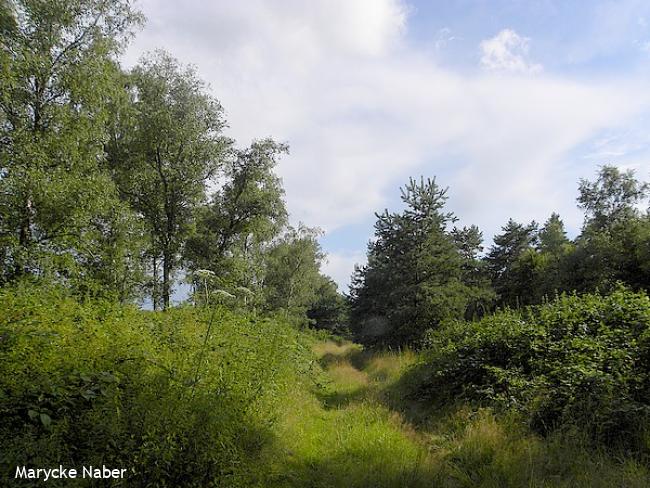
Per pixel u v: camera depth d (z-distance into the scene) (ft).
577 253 81.25
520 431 18.25
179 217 74.95
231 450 12.91
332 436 20.20
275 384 19.74
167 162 73.61
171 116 70.13
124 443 11.34
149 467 11.39
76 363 12.46
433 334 41.83
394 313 53.47
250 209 83.82
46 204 40.73
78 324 14.79
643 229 71.92
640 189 110.93
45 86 44.62
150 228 69.56
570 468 14.96
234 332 18.95
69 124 44.21
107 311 17.42
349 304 85.87
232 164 82.28
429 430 22.24
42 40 43.55
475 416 21.09
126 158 70.54
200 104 73.82
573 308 27.96
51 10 43.91
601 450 15.78
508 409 20.56
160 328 18.06
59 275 37.37
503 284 104.37
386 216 58.80
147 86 71.20
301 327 109.09
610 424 16.55
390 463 16.56
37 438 10.61
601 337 22.86
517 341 26.73
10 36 41.78
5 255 36.14
